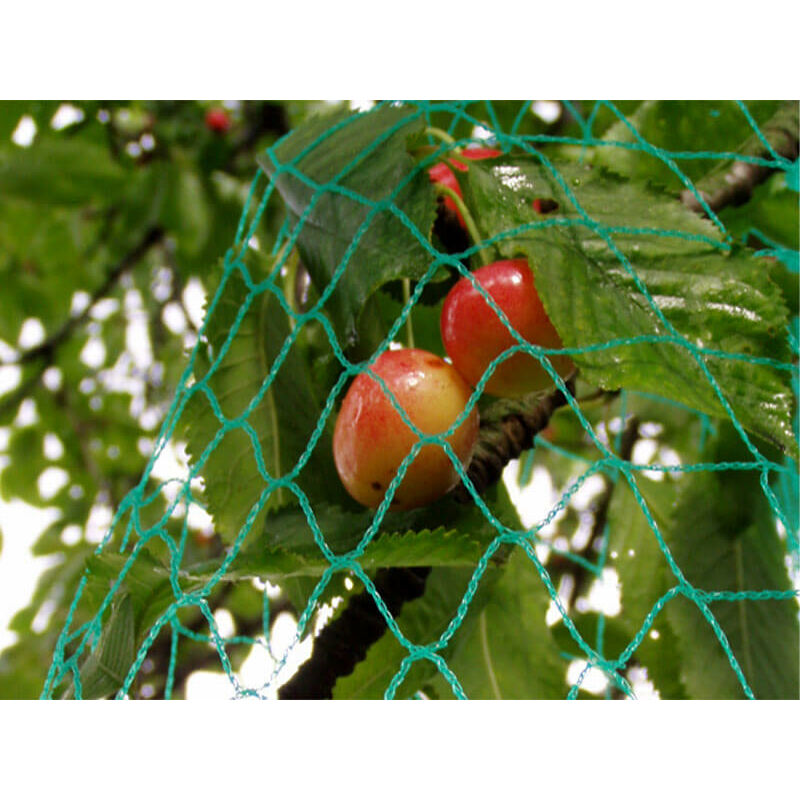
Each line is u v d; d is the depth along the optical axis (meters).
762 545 0.28
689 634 0.27
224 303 0.26
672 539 0.28
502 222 0.23
